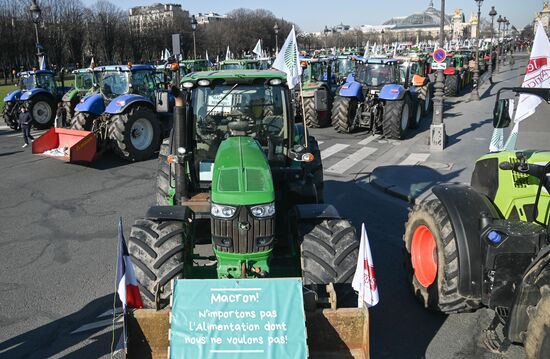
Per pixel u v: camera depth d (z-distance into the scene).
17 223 8.12
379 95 14.66
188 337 3.32
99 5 59.38
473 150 12.81
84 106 13.06
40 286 5.85
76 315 5.18
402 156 12.55
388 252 6.70
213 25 67.50
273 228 3.93
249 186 3.93
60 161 12.88
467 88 29.62
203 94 5.50
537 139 13.77
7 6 47.03
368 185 10.26
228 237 3.90
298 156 5.08
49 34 48.16
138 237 4.24
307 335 3.53
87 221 8.20
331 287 3.64
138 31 57.47
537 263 3.58
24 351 4.55
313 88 16.83
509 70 44.69
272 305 3.40
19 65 47.28
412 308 5.21
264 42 65.19
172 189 5.82
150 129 12.86
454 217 4.50
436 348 4.52
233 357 3.27
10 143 15.99
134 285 3.59
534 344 3.44
